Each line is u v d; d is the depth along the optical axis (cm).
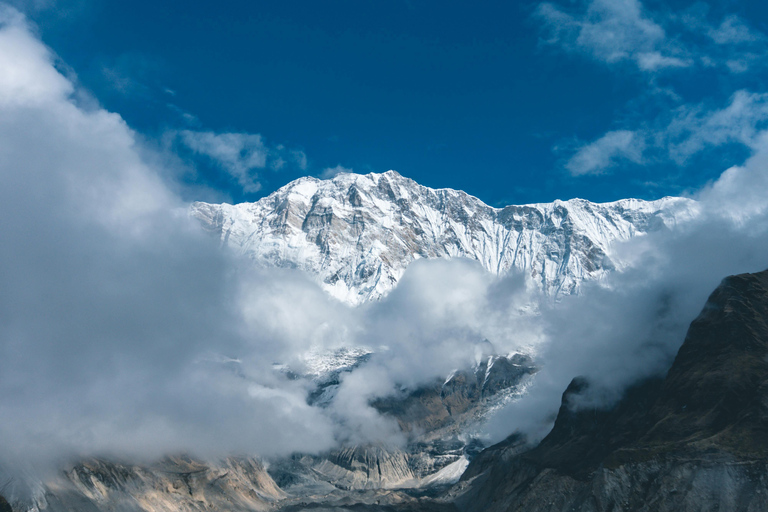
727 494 18212
